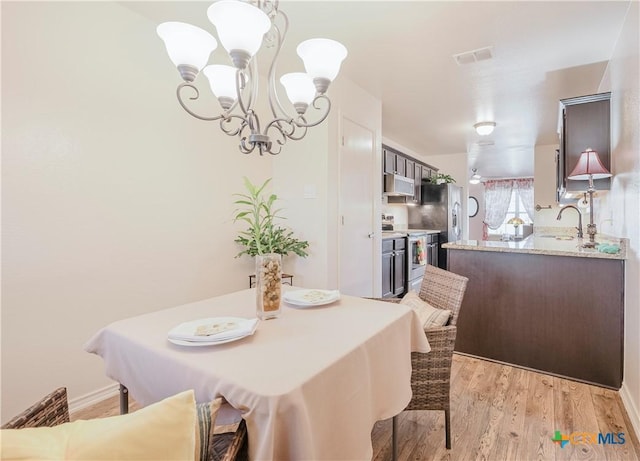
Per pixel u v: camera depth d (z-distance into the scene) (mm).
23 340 1715
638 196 1786
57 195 1813
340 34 2326
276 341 1104
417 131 4938
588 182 2650
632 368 1874
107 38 2004
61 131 1819
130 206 2135
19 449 533
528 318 2387
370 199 3539
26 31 1689
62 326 1851
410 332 1429
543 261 2334
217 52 2617
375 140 3594
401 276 4594
